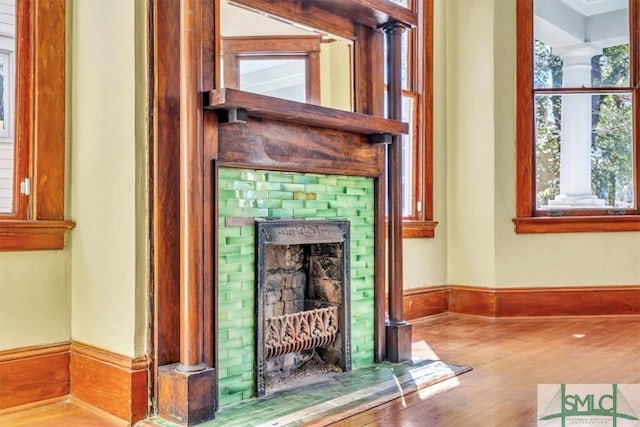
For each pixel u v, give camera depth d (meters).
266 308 2.63
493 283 4.24
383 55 2.98
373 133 2.83
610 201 4.37
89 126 2.37
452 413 2.17
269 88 2.45
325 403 2.27
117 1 2.23
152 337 2.16
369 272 2.89
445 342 3.44
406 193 4.25
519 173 4.27
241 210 2.32
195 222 2.10
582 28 4.37
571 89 4.34
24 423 2.15
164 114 2.20
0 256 2.24
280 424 2.04
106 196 2.28
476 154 4.34
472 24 4.37
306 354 2.79
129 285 2.16
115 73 2.24
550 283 4.26
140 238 2.15
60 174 2.43
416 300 4.16
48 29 2.41
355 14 2.76
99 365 2.26
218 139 2.22
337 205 2.73
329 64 2.71
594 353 3.15
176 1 2.25
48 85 2.40
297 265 2.86
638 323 4.06
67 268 2.45
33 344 2.33
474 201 4.35
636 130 4.35
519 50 4.28
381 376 2.64
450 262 4.42
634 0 4.34
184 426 2.02
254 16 2.41
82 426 2.12
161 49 2.19
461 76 4.41
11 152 2.35
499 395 2.39
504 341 3.47
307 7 2.61
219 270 2.23
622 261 4.31
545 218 4.23
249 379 2.33
